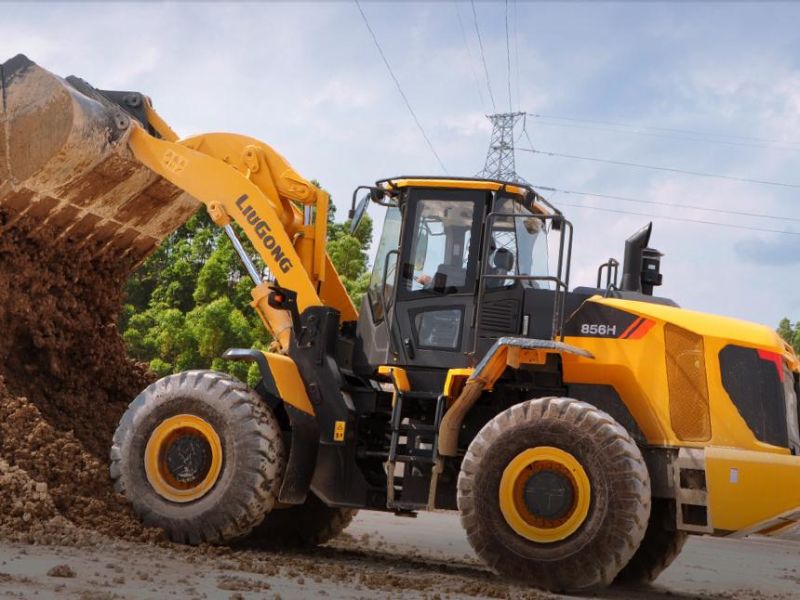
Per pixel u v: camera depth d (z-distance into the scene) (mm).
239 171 9562
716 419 7895
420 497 8312
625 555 7316
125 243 10461
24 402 8719
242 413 8281
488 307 8570
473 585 7207
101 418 10227
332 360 8797
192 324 26312
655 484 8055
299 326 8891
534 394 8578
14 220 9391
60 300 10031
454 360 8609
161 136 10148
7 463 7906
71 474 8281
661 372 8086
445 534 12398
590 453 7426
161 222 10477
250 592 5938
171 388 8484
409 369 8742
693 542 14617
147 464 8398
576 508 7438
